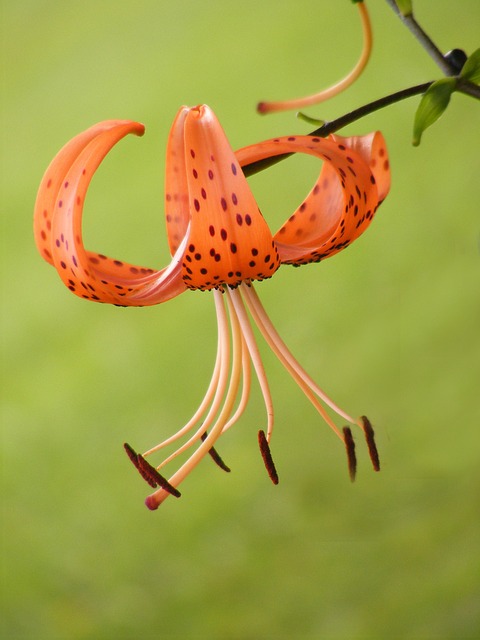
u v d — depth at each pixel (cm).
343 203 64
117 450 179
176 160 65
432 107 63
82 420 189
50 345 215
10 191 301
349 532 143
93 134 61
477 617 119
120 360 200
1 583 157
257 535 150
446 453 149
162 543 156
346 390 168
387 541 139
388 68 263
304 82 280
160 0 410
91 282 62
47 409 196
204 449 66
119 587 150
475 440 148
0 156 334
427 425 155
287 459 162
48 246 63
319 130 63
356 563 137
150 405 187
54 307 228
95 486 172
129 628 141
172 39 361
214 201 61
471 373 158
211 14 371
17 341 220
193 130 60
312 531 146
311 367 177
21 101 376
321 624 130
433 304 176
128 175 274
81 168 61
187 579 147
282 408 171
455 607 122
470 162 204
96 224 255
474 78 63
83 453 181
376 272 190
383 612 128
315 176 230
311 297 192
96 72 363
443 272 182
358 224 62
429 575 129
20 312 232
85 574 154
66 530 165
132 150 287
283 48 307
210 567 148
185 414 181
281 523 150
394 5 65
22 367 212
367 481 151
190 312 204
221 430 66
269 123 273
